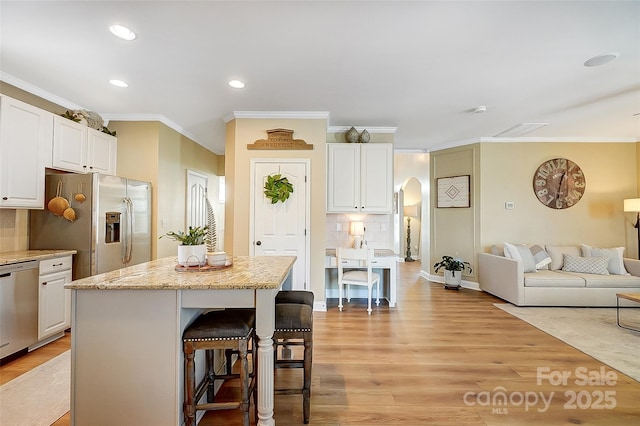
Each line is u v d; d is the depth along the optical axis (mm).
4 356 2467
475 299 4586
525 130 4766
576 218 5164
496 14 2031
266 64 2721
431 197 5918
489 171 5191
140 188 3820
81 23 2131
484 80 3027
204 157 5832
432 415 1900
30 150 2910
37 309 2730
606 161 5164
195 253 2051
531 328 3373
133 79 3027
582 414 1916
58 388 2164
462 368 2486
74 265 3146
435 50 2484
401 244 8969
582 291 4082
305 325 1844
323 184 4008
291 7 1970
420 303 4367
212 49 2479
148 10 1997
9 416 1860
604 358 2654
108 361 1669
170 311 1669
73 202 3150
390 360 2625
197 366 1965
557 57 2592
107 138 3883
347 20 2102
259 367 1698
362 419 1862
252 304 1697
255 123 4016
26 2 1906
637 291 4031
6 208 2867
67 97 3486
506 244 4559
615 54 2533
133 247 3672
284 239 3996
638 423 1839
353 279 3973
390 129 4590
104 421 1666
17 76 2949
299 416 1897
